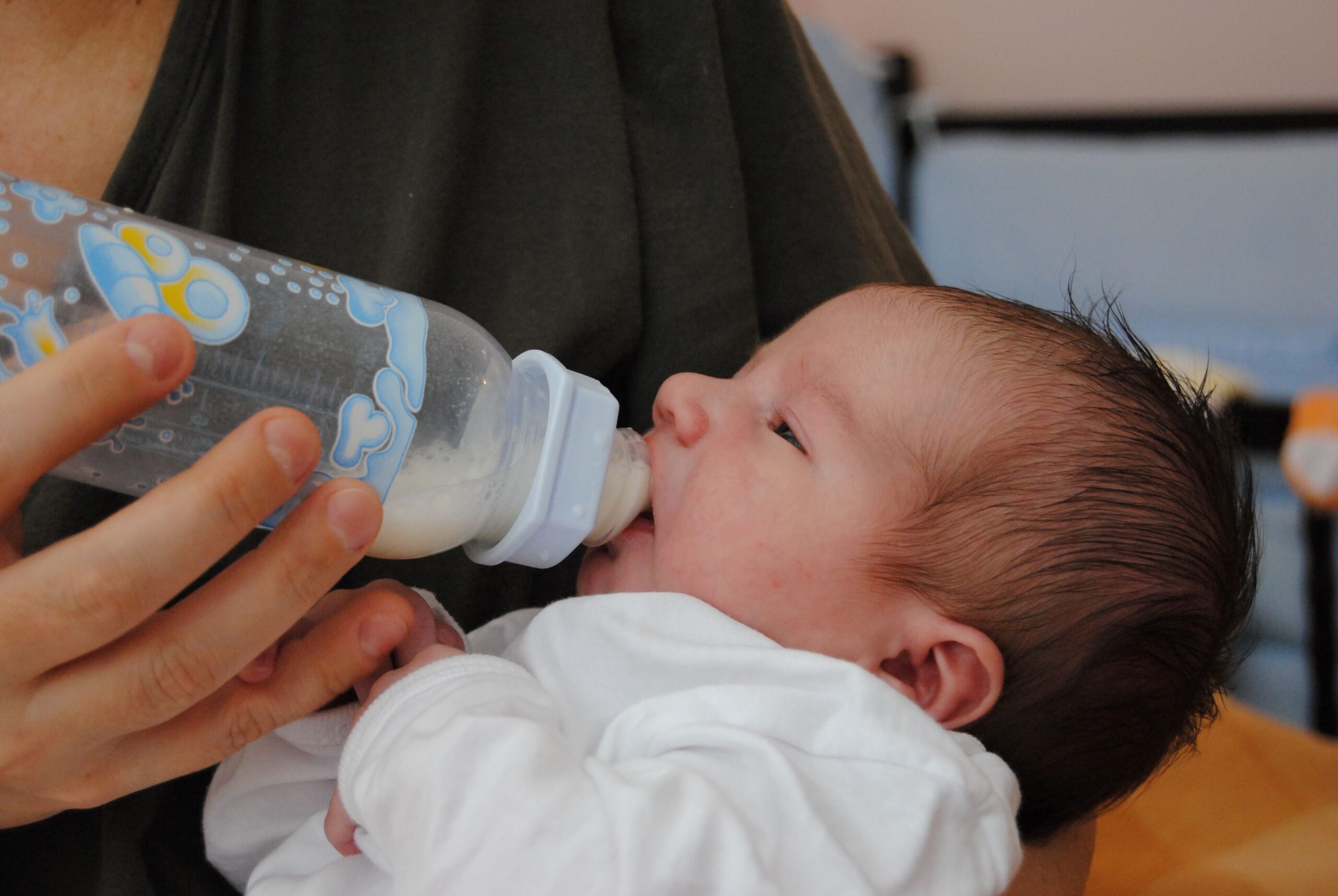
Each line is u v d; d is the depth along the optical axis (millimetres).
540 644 676
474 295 807
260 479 425
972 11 2990
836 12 3115
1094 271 2783
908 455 708
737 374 815
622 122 857
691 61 895
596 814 511
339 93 804
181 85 728
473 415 588
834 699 595
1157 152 2789
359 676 548
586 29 855
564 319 788
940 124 3018
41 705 447
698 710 599
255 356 521
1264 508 2121
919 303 783
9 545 470
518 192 833
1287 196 2646
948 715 698
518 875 492
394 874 552
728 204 885
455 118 797
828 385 744
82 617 418
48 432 401
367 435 547
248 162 763
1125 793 800
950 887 555
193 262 511
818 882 521
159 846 687
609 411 647
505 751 530
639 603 671
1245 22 2785
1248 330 2625
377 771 552
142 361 404
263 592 451
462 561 797
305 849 651
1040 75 2994
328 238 783
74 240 484
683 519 714
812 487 703
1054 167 2828
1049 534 700
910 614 698
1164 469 731
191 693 466
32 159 739
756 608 694
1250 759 1215
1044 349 757
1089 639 709
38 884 708
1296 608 2064
